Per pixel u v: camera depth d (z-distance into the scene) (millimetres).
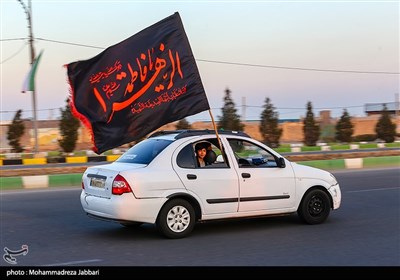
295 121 64812
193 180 7438
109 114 8062
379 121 47188
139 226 8578
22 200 12195
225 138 8031
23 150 37219
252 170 7977
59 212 10281
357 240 7449
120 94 8125
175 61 8375
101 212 7281
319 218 8641
